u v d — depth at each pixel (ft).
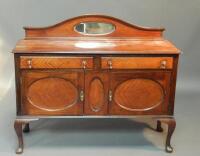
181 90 13.19
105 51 8.27
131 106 8.73
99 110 8.68
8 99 12.25
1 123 10.61
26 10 12.44
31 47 8.39
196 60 13.15
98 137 10.01
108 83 8.51
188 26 12.83
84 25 9.04
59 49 8.32
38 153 8.96
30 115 8.61
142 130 10.55
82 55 8.27
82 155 8.93
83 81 8.46
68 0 12.40
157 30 9.23
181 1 12.58
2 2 12.33
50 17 12.53
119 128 10.66
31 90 8.45
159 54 8.36
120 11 12.62
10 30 12.61
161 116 8.84
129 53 8.28
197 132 10.46
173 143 9.73
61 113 8.65
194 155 9.08
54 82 8.44
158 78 8.56
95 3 12.50
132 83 8.57
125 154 9.05
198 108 12.13
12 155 8.84
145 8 12.62
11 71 12.95
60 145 9.45
